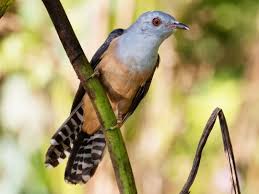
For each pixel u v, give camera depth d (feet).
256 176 44.06
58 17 22.08
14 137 42.91
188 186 21.75
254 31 51.78
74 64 22.99
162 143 42.63
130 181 22.79
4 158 42.47
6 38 43.93
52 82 42.60
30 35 43.42
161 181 43.29
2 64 43.62
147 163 42.70
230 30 52.49
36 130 42.75
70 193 40.42
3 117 43.27
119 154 22.84
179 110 44.37
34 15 43.21
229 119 46.42
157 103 42.70
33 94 43.04
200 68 49.29
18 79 43.50
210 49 50.96
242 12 53.11
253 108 45.91
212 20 51.88
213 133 47.32
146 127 42.63
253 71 46.57
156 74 42.83
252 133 45.32
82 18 39.34
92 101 23.17
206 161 47.16
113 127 22.95
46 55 42.91
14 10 44.01
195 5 49.42
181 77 45.68
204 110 46.80
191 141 45.75
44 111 42.68
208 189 46.57
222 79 49.16
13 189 41.93
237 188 21.94
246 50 51.11
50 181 41.45
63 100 41.88
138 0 39.34
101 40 38.93
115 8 39.11
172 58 43.27
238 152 45.16
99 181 39.34
